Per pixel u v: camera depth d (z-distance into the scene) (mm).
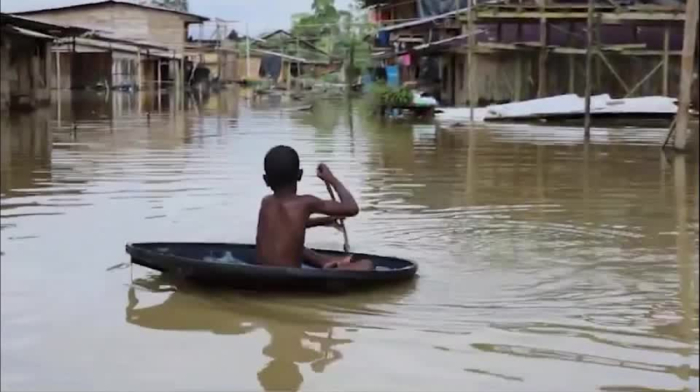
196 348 4840
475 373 4473
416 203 9648
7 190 10000
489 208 9352
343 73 47938
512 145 16672
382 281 6000
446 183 11320
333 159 14039
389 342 4965
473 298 5840
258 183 10773
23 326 5113
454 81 30656
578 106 23047
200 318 5371
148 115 24438
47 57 28094
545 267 6707
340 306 5629
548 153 15211
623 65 26547
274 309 5547
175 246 6453
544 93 25484
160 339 4949
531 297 5883
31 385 4238
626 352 4797
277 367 4543
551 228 8242
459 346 4895
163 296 5812
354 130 20281
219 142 16438
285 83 53625
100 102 31359
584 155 14906
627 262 6895
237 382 4340
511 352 4801
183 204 9242
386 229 8141
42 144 15461
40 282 6074
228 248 6539
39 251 6988
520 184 11234
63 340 4922
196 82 50688
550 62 26672
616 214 9039
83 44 36125
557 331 5168
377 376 4430
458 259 6965
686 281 6293
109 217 8461
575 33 26672
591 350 4836
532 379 4387
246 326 5238
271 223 6121
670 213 9078
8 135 17078
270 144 16203
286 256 6082
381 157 14383
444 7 32875
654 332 5148
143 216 8531
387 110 25969
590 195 10367
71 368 4484
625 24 25000
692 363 4609
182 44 46188
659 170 12781
